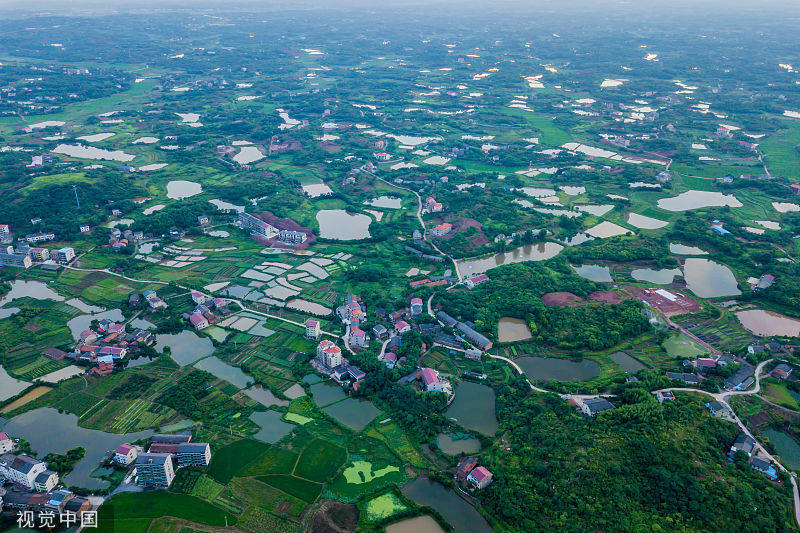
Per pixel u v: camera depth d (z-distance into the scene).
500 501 152.50
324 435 179.12
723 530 141.38
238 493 156.88
